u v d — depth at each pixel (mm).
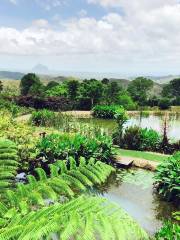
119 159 15438
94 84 42156
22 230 3023
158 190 12266
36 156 13406
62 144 14102
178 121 35531
